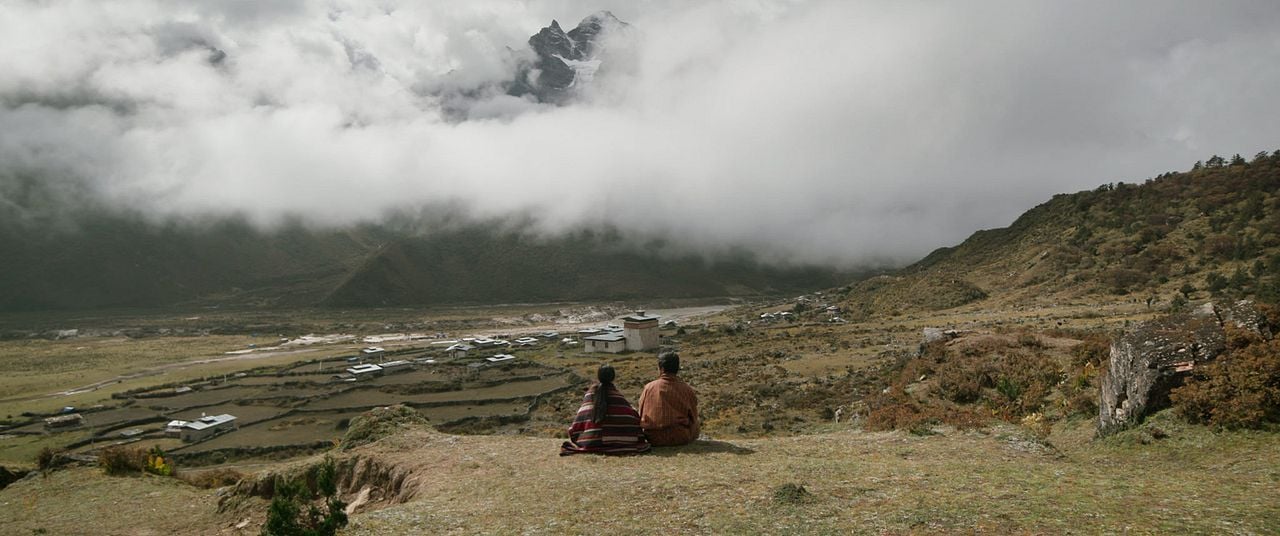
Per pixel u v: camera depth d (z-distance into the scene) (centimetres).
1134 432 1519
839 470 1243
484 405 9381
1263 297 7438
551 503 1147
